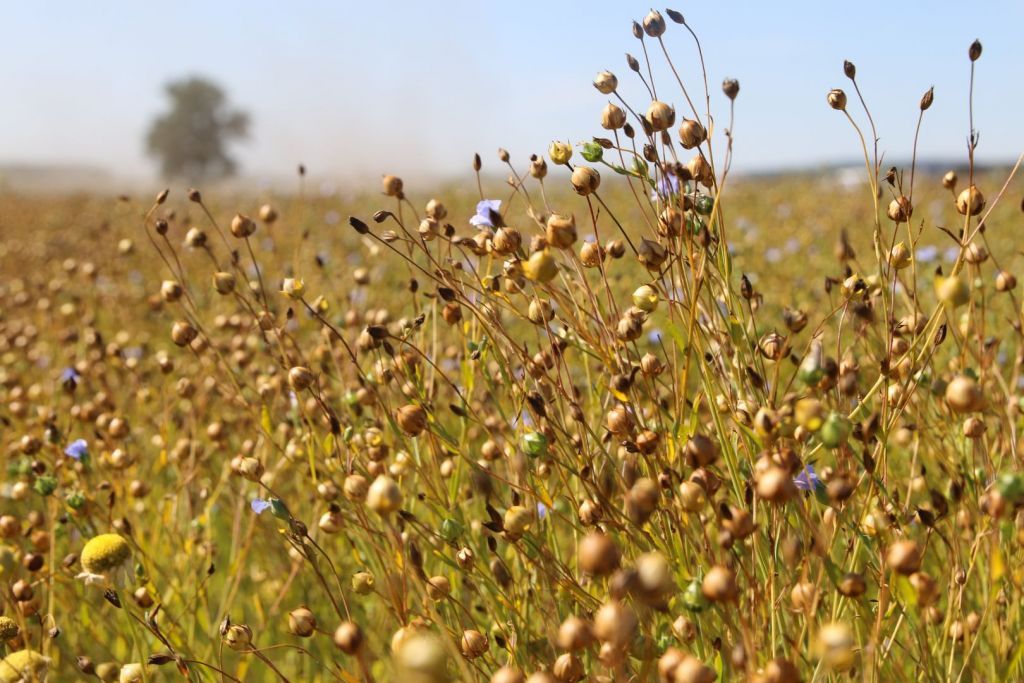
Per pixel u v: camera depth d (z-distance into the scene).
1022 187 1.74
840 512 0.43
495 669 0.45
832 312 0.48
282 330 0.57
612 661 0.38
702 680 0.38
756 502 0.44
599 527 0.45
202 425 0.71
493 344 0.48
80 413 0.60
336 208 2.32
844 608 0.45
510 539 0.44
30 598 0.49
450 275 0.49
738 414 0.46
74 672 0.54
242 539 0.63
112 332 1.12
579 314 0.50
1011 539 0.46
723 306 0.52
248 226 0.56
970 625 0.46
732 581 0.39
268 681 0.55
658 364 0.47
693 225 0.47
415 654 0.36
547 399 0.48
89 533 0.57
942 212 1.52
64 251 1.68
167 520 0.61
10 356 0.84
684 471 0.46
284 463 0.60
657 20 0.47
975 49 0.46
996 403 0.51
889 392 0.47
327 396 0.58
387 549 0.49
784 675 0.38
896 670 0.44
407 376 0.50
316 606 0.57
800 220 1.74
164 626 0.54
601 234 1.20
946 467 0.50
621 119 0.47
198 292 1.04
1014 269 0.87
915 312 0.47
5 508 0.65
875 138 0.47
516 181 0.50
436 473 0.50
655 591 0.36
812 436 0.45
